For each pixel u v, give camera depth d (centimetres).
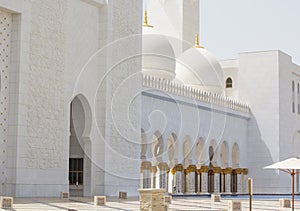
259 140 4303
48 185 2197
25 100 2097
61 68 2291
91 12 2512
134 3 2784
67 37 2327
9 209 1528
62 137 2284
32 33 2145
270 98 4294
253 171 4297
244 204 2234
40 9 2184
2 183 2050
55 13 2262
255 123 4325
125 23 2706
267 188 4247
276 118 4266
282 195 3919
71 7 2367
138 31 2808
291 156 4500
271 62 4306
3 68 2075
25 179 2086
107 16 2561
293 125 4566
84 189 2523
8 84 2083
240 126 4209
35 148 2141
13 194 2038
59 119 2273
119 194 2403
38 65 2170
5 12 2078
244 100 4372
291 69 4544
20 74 2078
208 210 1644
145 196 1313
